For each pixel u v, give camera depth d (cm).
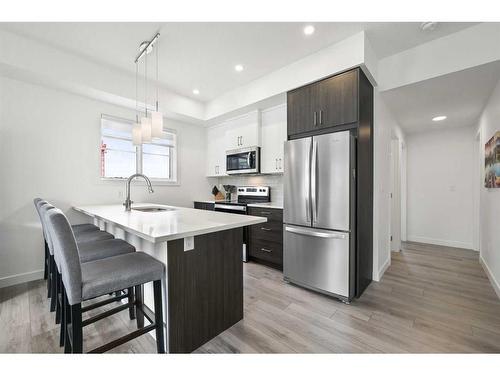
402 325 186
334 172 229
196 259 159
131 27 219
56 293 186
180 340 150
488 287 256
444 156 448
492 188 267
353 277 230
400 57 259
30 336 169
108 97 308
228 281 181
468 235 423
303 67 271
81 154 307
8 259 259
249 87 335
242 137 381
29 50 237
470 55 219
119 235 238
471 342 165
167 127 402
